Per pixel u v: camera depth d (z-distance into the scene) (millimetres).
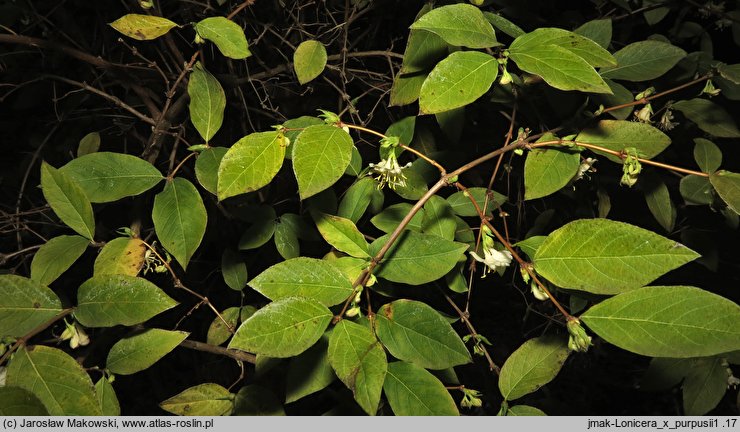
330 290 487
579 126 641
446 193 975
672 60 634
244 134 985
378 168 541
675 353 435
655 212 717
